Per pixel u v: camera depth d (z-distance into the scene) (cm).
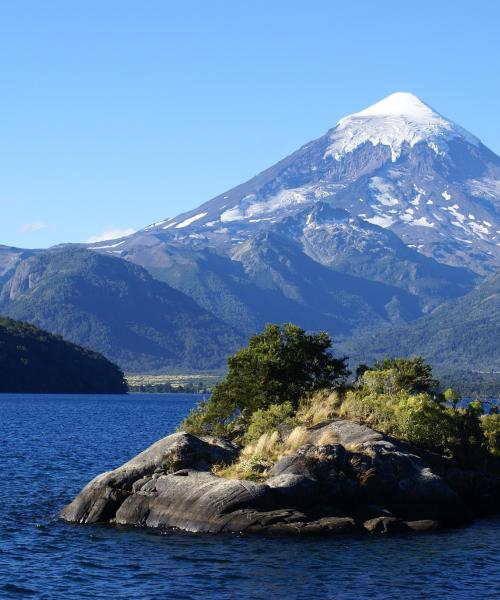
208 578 4034
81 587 3906
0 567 4188
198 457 5422
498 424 6575
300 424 6034
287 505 4956
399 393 6550
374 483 5197
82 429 14062
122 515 5119
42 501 5966
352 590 3891
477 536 5009
